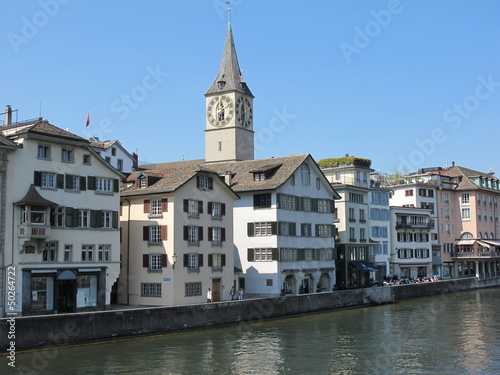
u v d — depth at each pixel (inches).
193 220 2267.5
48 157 1878.7
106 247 2033.7
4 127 2250.2
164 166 3905.0
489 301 2844.5
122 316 1635.1
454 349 1585.9
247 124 3725.4
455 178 4397.1
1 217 1736.0
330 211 2972.4
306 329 1902.1
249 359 1446.9
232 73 3683.6
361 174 3353.8
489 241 4352.9
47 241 1819.6
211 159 3668.8
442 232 4160.9
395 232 3624.5
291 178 2714.1
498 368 1369.3
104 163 2048.5
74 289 1926.7
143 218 2251.5
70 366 1344.7
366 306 2591.0
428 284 3093.0
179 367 1358.3
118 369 1330.0
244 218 2677.2
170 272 2160.4
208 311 1868.8
